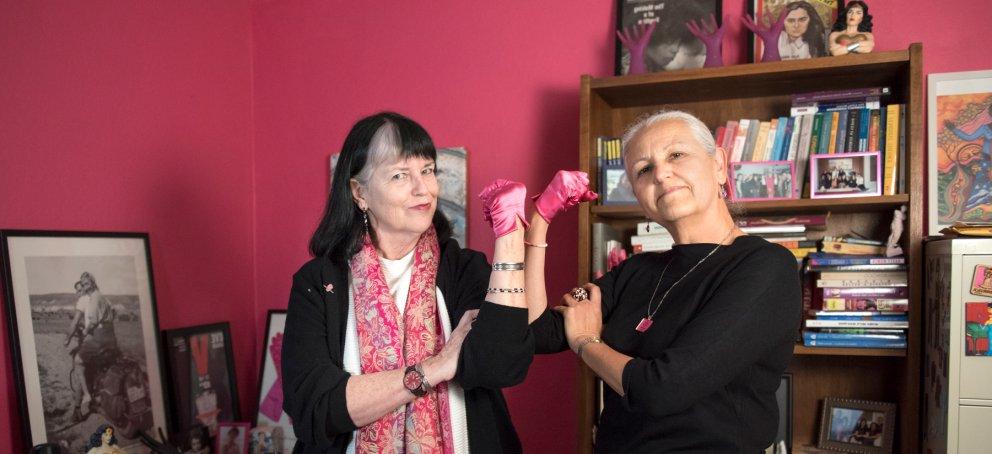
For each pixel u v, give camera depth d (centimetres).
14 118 234
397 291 170
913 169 225
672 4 283
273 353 331
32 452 222
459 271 169
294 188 344
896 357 257
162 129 294
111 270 261
